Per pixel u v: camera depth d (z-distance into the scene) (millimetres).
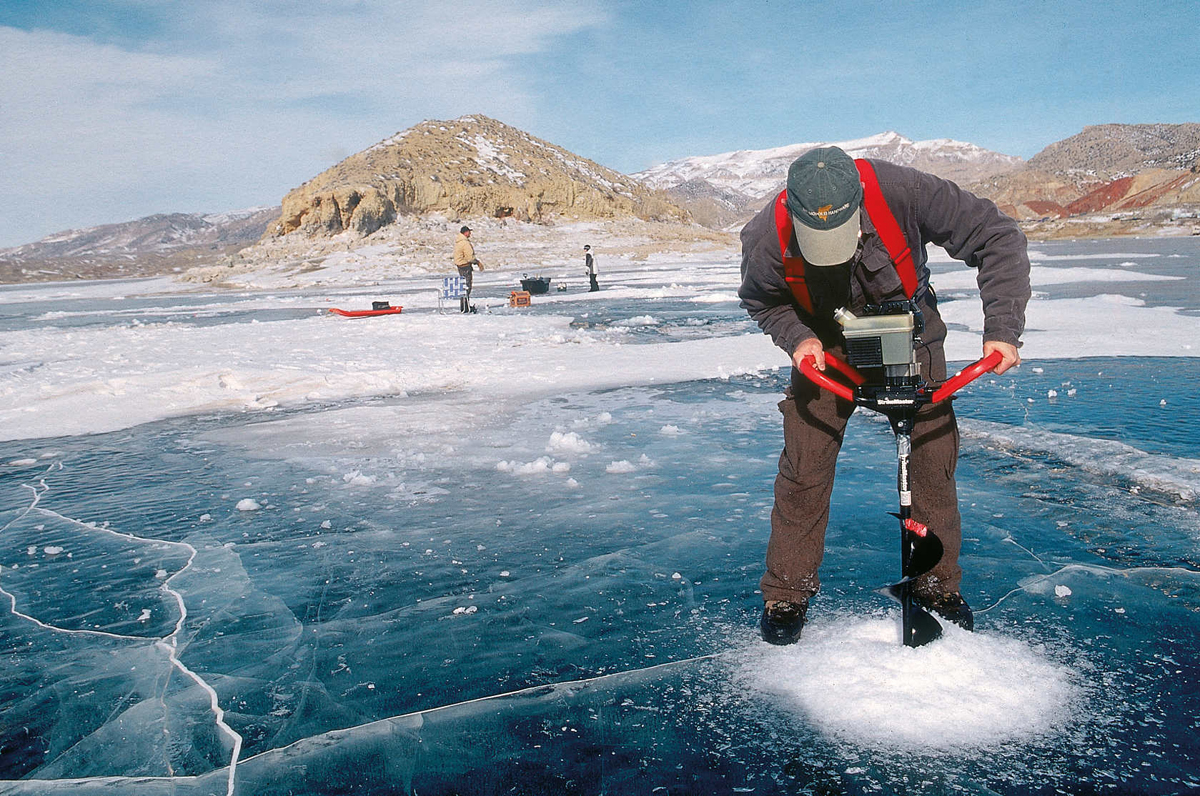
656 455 4340
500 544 3135
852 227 1872
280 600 2693
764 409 5398
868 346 2037
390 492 3871
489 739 1858
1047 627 2279
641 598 2600
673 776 1693
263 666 2252
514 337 10195
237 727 1956
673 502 3551
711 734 1841
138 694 2127
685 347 8633
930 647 2121
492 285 25859
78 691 2156
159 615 2609
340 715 1990
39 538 3387
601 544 3094
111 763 1842
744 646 2254
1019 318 1979
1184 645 2154
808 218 1854
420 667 2209
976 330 8719
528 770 1739
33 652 2385
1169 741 1746
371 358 8414
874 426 4852
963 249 2076
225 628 2500
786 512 2314
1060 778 1638
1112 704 1891
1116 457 3799
